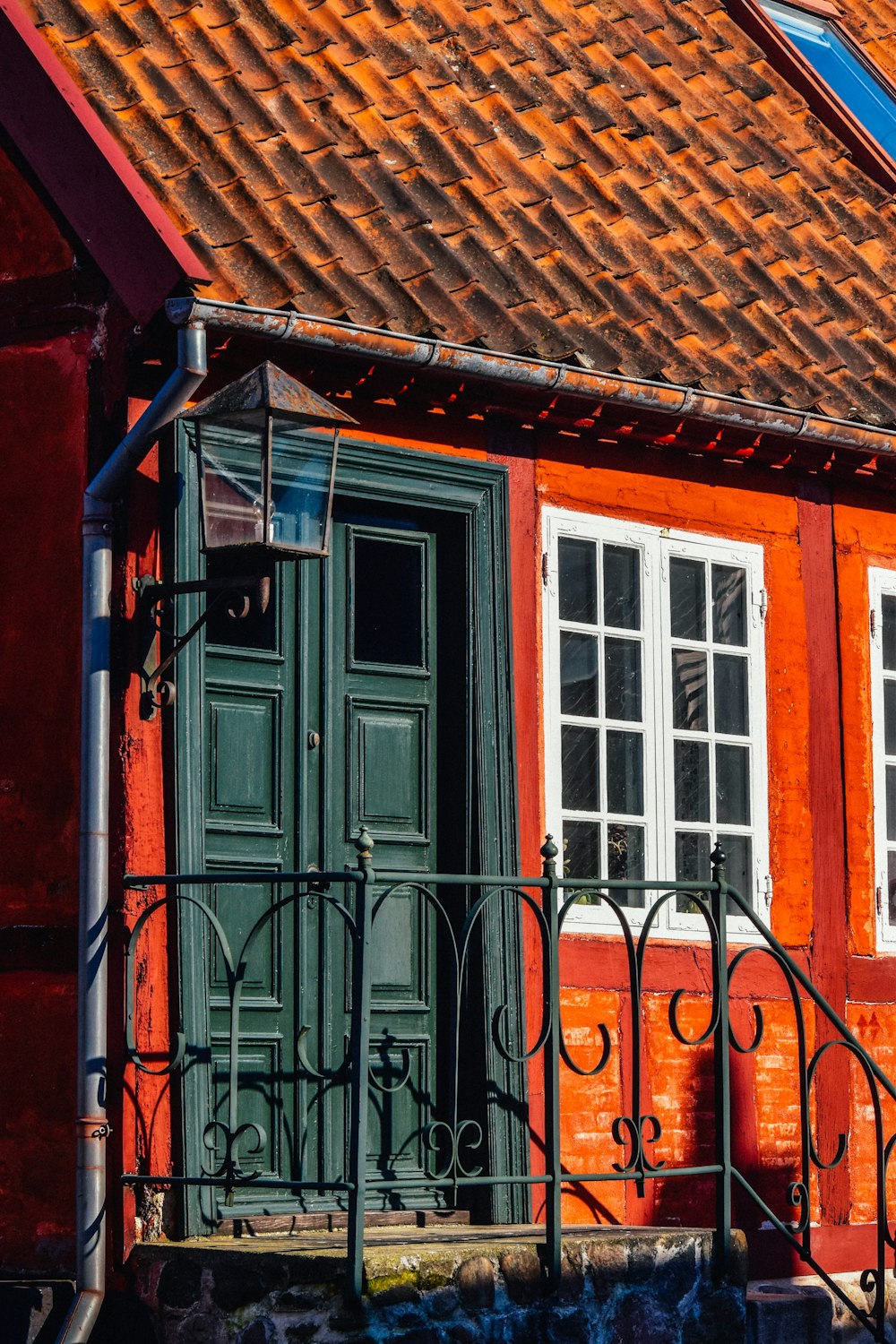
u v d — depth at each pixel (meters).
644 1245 7.69
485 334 8.34
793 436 9.45
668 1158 9.23
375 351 7.98
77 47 8.66
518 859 8.67
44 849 7.70
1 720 7.87
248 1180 7.07
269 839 8.14
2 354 8.06
